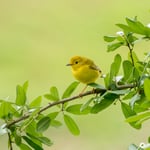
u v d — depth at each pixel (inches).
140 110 187.3
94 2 1083.9
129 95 185.3
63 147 595.8
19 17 1080.8
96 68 258.2
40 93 787.4
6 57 904.3
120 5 1005.2
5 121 193.5
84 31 989.2
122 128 605.0
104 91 187.3
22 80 833.5
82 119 636.1
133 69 183.9
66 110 195.2
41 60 904.9
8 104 193.0
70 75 844.6
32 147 193.2
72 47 944.3
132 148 183.6
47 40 982.4
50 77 840.3
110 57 844.6
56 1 1125.1
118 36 190.7
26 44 964.0
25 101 195.5
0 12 1089.4
